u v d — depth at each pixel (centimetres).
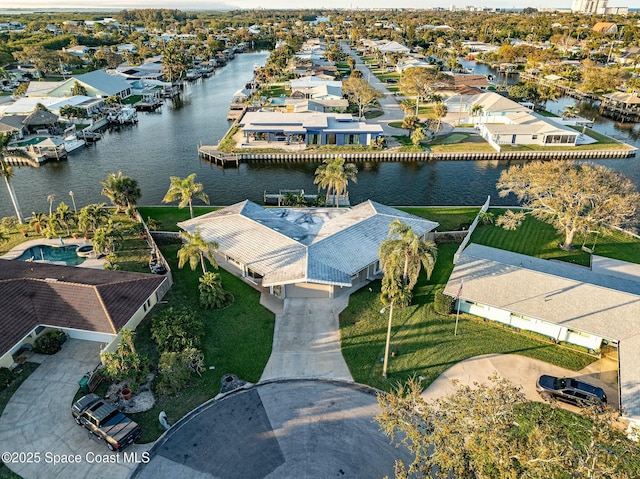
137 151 9988
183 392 3400
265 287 4681
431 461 2441
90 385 3362
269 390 3434
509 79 18350
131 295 4097
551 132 9912
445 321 4219
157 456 2909
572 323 3788
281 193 7581
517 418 2538
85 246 5525
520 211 6712
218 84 17738
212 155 9338
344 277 4391
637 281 4650
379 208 5706
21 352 3728
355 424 3158
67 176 8544
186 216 6531
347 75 17988
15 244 5659
